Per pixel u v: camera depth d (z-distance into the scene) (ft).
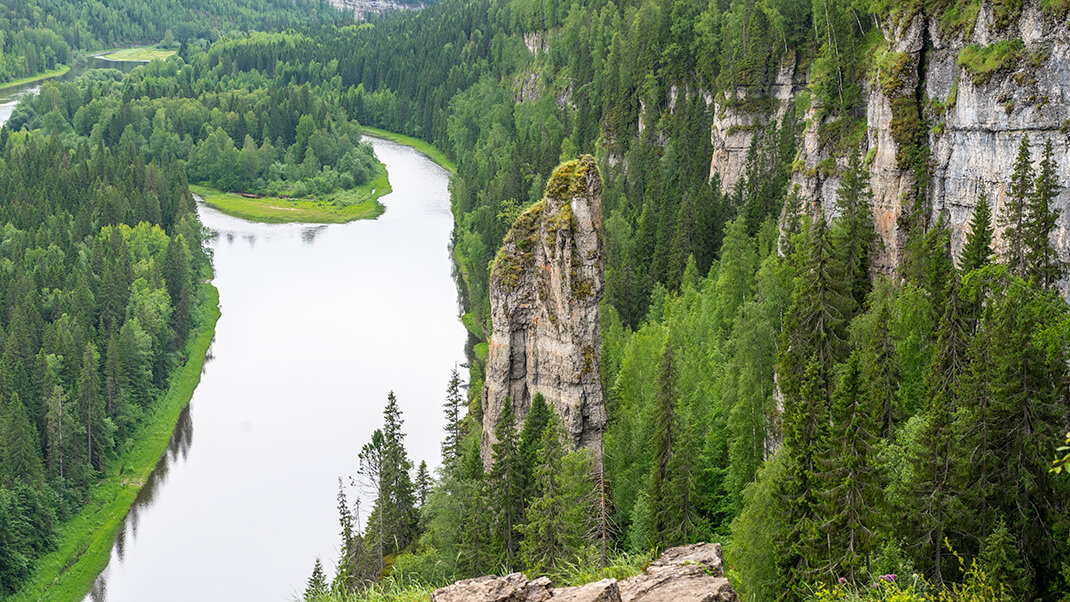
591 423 259.60
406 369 477.77
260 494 377.09
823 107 342.64
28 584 336.70
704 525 226.99
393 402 291.17
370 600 123.44
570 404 257.55
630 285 426.51
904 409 208.44
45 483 370.94
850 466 150.71
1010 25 243.60
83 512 376.68
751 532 167.53
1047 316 185.16
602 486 210.59
